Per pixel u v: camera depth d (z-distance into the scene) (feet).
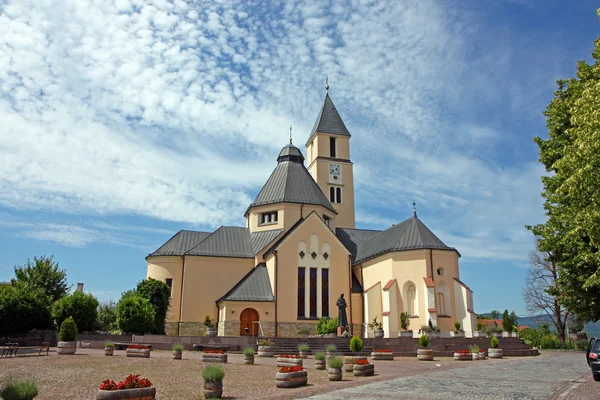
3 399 42.16
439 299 159.63
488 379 75.61
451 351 131.54
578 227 76.95
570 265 90.74
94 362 92.38
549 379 75.77
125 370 82.84
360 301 175.94
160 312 160.76
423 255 160.35
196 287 175.63
